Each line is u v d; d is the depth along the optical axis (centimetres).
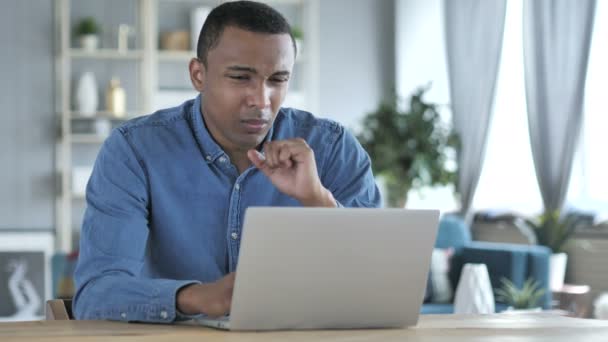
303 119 232
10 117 842
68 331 157
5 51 841
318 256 158
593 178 780
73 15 864
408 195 877
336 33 929
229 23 192
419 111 848
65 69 839
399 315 168
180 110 217
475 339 149
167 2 883
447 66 862
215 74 195
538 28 762
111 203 202
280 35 192
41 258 813
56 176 850
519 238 789
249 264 154
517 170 839
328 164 230
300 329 163
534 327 169
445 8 862
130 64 877
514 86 839
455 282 728
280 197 219
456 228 765
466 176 839
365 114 931
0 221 839
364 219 159
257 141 201
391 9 938
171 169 212
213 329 163
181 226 213
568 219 751
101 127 850
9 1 841
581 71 737
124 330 160
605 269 745
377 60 936
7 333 154
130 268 195
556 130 755
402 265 164
